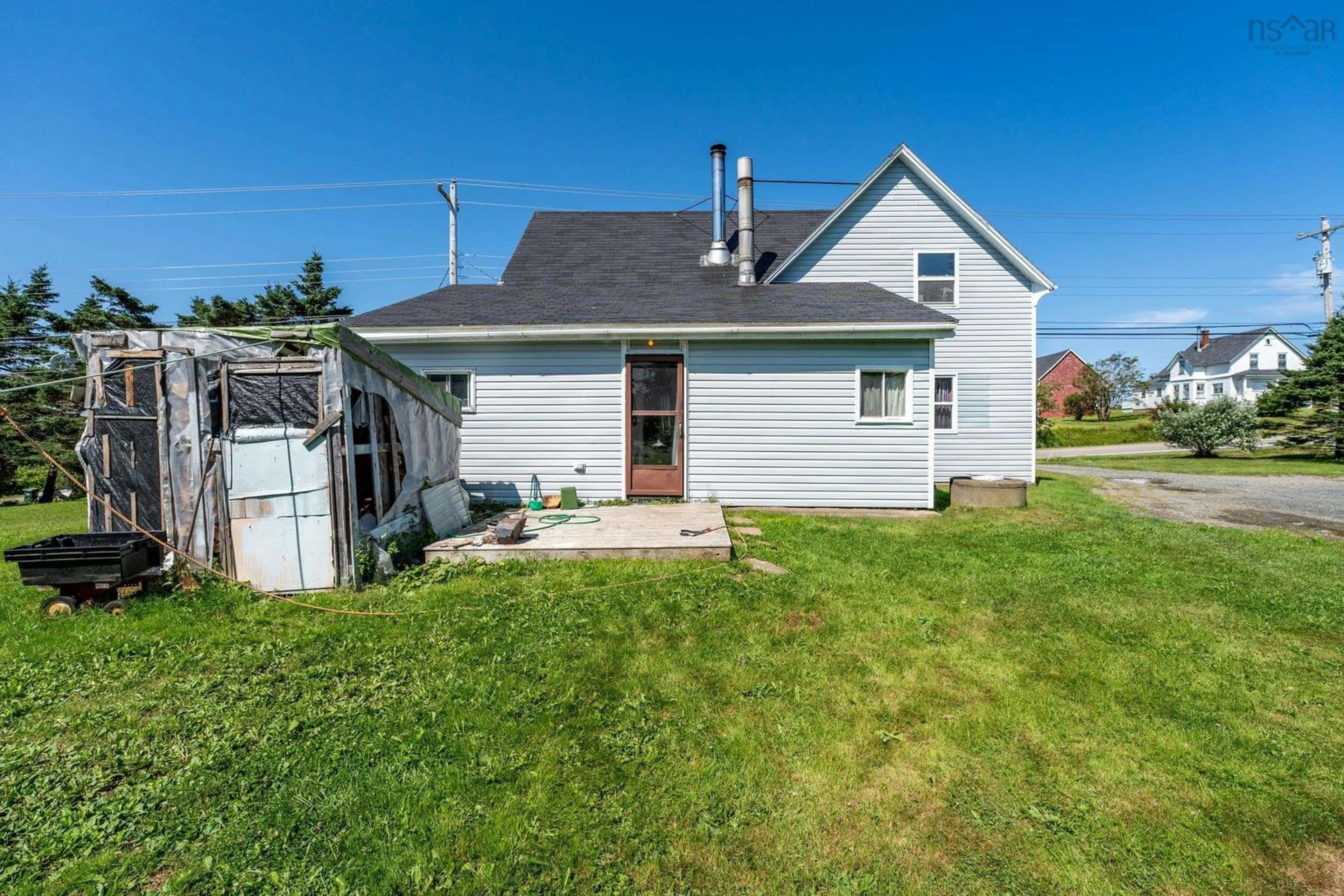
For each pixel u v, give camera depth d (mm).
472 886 1946
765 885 1975
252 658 3611
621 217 14938
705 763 2592
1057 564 5609
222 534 4859
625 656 3639
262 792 2406
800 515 8219
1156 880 2016
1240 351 46219
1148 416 36656
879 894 1939
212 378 4969
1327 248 22297
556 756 2627
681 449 8961
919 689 3254
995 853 2121
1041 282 12148
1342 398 19203
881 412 8875
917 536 6812
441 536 6441
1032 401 12305
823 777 2510
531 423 8969
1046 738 2795
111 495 4867
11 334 23500
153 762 2619
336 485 4875
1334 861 2104
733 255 13266
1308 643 3883
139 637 3920
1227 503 9844
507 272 12453
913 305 9188
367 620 4246
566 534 6305
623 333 8547
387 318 8859
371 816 2256
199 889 1947
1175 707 3074
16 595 4781
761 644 3812
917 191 12406
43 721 2930
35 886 1963
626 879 1987
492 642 3830
